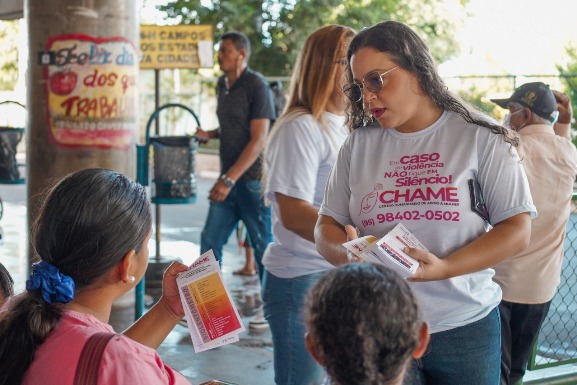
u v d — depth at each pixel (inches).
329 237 101.9
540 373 191.0
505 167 94.7
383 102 95.3
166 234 408.5
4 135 252.2
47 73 204.7
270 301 126.3
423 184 95.7
